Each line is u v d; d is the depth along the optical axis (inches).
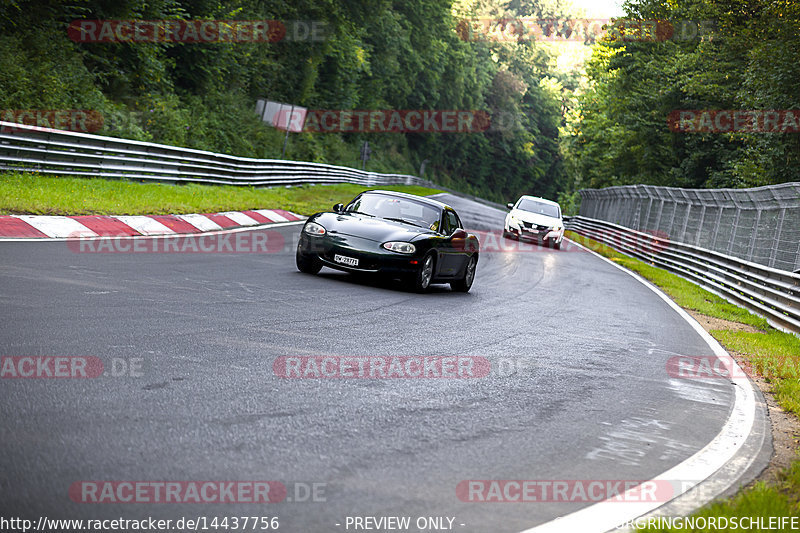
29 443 221.6
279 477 220.4
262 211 1230.9
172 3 1822.1
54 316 383.2
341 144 3472.0
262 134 2389.3
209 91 2247.8
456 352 436.5
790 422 378.3
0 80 1269.7
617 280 1066.1
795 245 836.0
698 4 2085.4
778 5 1705.2
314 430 266.5
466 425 297.0
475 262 767.1
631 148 2404.0
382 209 728.3
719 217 1163.9
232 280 586.9
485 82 5802.2
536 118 6742.1
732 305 938.1
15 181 874.1
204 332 393.7
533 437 293.0
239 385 309.1
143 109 1734.7
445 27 4785.9
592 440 300.0
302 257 681.6
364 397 316.8
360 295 607.8
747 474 281.4
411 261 655.1
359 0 3289.9
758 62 1678.2
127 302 443.8
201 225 939.3
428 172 5142.7
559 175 6914.4
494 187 6279.5
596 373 432.1
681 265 1269.7
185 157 1382.9
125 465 215.6
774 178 1707.7
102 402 266.2
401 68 4370.1
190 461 224.2
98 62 1696.6
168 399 278.8
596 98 3147.1
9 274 479.2
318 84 3410.4
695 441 319.6
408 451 257.4
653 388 413.7
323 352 389.4
